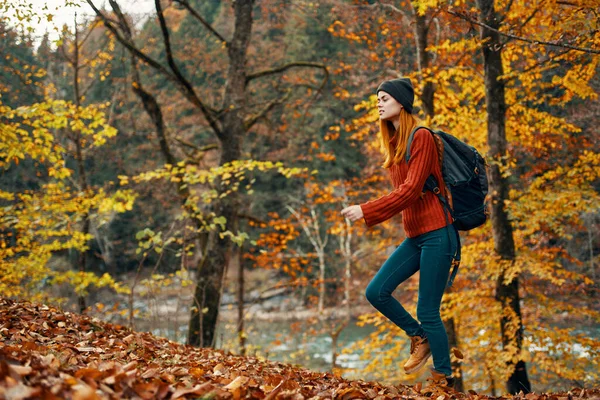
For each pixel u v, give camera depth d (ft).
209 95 67.62
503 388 31.48
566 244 47.14
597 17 16.05
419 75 31.81
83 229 37.68
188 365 10.23
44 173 61.41
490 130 29.48
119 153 66.85
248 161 30.17
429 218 10.61
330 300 95.20
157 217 89.81
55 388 5.34
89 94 80.89
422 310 10.77
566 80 27.45
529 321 31.07
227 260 35.32
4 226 30.86
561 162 36.06
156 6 33.24
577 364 27.84
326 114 95.04
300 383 9.84
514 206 28.58
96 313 26.76
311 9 45.65
